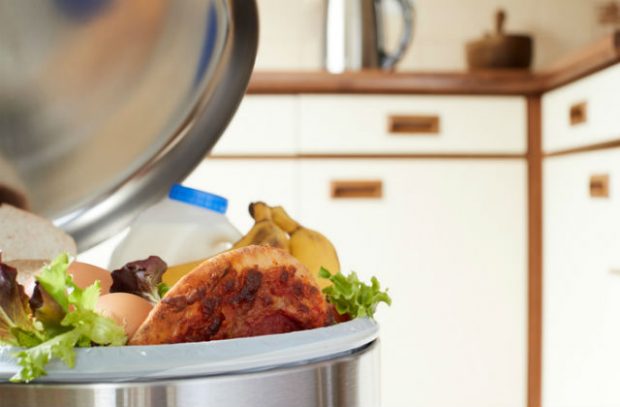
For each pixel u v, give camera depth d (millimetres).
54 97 632
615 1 2289
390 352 1751
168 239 544
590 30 2283
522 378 1782
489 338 1774
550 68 1721
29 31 604
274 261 350
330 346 338
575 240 1636
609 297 1502
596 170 1539
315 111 1709
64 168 665
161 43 632
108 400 296
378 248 1738
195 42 629
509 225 1771
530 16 2277
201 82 642
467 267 1763
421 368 1761
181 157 667
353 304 405
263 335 338
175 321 323
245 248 345
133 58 635
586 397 1603
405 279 1748
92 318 313
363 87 1709
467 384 1771
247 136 1699
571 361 1662
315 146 1713
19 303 324
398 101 1729
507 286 1773
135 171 676
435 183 1747
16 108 629
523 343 1781
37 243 566
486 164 1762
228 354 309
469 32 2254
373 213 1733
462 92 1745
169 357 303
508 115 1763
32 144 646
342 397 340
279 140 1705
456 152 1751
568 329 1676
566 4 2281
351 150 1722
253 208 540
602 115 1505
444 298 1760
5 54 611
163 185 673
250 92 1695
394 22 2234
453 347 1766
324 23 1947
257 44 629
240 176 1703
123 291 395
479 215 1764
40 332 319
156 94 649
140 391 297
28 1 593
